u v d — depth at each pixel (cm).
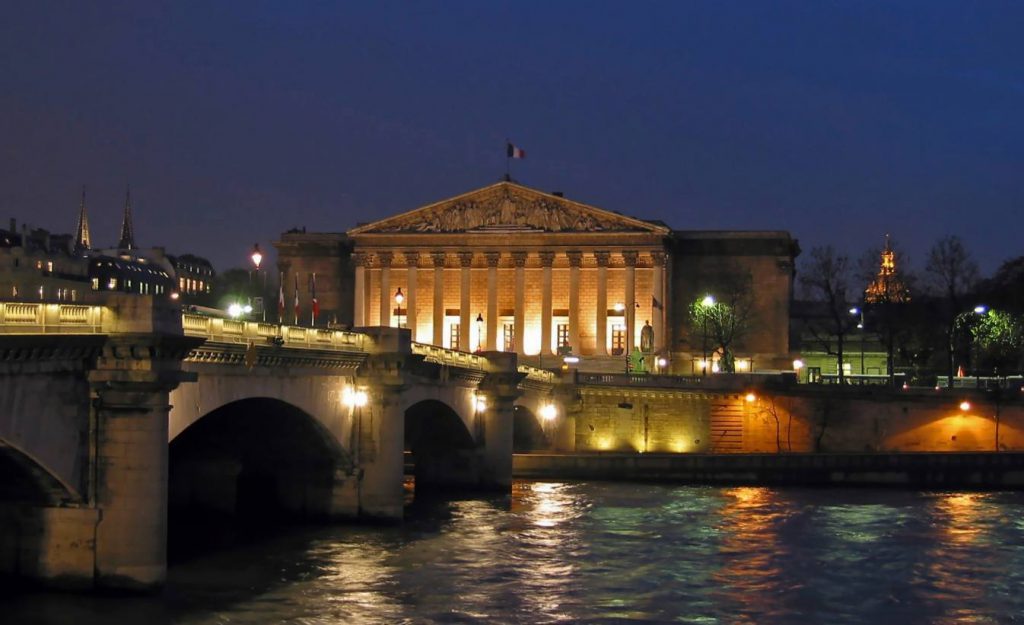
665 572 6988
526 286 19550
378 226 19812
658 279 18938
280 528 7862
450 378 9362
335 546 7312
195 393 5988
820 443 14175
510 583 6556
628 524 8719
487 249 19512
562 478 11950
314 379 7331
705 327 17562
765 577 6919
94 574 5338
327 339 7350
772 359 19262
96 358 5272
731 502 10181
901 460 11738
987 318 17112
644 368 18025
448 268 19688
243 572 6512
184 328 5791
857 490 11369
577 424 14450
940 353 18600
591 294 19375
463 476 10394
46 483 5291
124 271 19062
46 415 5094
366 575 6562
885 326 17888
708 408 14400
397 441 8025
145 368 5256
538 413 13138
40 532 5384
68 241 18938
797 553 7650
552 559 7275
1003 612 6194
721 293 19475
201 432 7700
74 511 5341
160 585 5372
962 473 11750
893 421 13950
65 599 5303
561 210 19438
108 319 5250
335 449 7825
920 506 10062
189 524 7931
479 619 5794
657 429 14412
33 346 4903
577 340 19175
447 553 7306
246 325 6425
